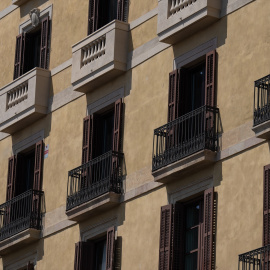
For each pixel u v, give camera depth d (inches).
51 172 1866.4
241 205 1539.1
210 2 1632.6
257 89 1555.1
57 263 1806.1
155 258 1637.6
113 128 1781.5
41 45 1945.1
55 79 1903.3
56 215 1830.7
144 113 1720.0
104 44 1792.6
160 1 1701.5
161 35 1692.9
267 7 1577.3
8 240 1886.1
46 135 1894.7
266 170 1509.6
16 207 1897.1
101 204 1723.7
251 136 1550.2
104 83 1800.0
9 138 1971.0
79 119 1836.9
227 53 1614.2
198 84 1665.8
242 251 1520.7
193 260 1598.2
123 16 1796.3
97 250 1760.6
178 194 1628.9
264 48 1566.2
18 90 1946.4
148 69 1732.3
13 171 1935.3
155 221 1654.8
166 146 1643.7
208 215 1569.9
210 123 1600.6
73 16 1903.3
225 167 1573.6
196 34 1664.6
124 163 1729.8
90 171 1764.3
